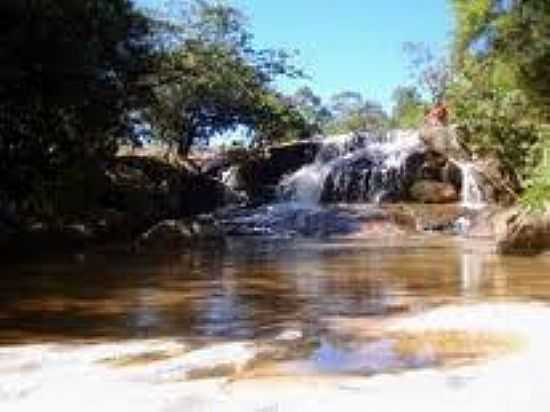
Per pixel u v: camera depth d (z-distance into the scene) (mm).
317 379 7562
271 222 28250
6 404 6934
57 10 20719
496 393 6906
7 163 23891
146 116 36000
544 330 9602
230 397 6969
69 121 24125
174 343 9422
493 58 18234
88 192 26078
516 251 20109
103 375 7848
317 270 17047
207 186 33406
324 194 34219
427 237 26141
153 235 25438
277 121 39312
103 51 23016
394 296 13000
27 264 18672
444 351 8648
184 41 36500
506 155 30422
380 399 6824
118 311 11906
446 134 34531
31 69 21250
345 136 37125
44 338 9883
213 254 21047
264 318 11117
